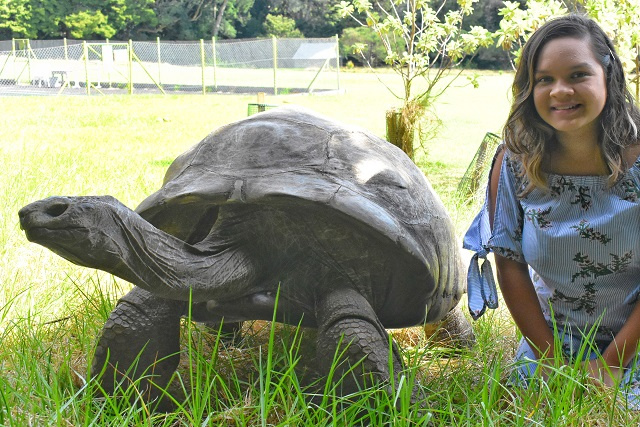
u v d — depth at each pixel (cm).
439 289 292
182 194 256
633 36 625
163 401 269
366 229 250
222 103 2052
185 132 1318
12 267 398
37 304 350
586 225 271
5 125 1352
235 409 248
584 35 254
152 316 263
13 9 3862
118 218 216
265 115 293
